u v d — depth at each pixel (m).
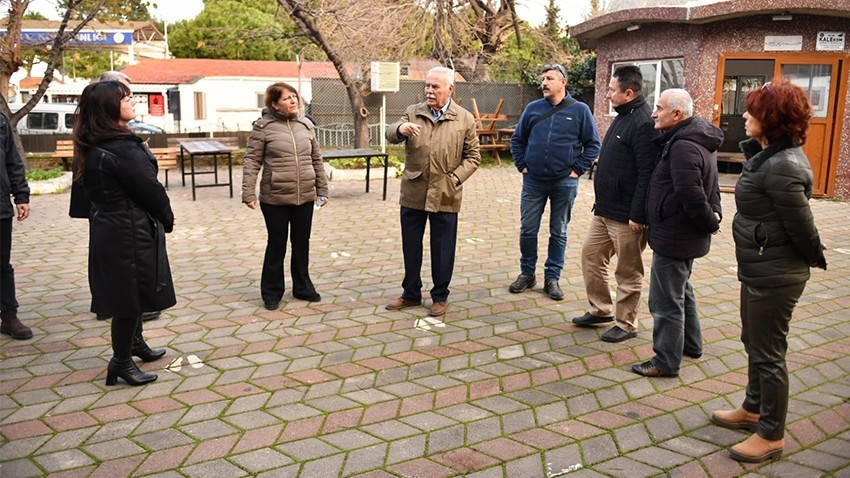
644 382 4.05
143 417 3.60
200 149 10.83
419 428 3.49
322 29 14.61
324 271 6.55
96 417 3.60
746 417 3.46
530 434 3.44
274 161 5.21
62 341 4.69
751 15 10.97
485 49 20.75
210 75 31.31
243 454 3.24
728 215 9.73
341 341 4.71
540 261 6.95
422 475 3.06
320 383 4.03
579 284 6.11
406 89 18.95
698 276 6.45
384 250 7.39
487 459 3.20
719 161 13.00
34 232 8.29
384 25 16.91
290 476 3.05
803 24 10.83
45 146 16.41
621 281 4.65
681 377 4.12
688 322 4.34
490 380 4.07
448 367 4.27
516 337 4.79
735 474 3.08
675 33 11.93
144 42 45.66
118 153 3.66
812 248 3.00
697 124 3.82
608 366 4.29
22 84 38.53
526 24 21.30
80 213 4.81
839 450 3.29
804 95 2.98
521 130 5.76
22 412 3.64
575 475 3.07
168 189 11.95
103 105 3.67
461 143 5.07
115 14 12.97
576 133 5.51
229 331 4.90
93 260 3.79
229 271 6.55
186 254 7.23
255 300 5.64
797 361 4.38
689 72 11.71
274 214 5.27
